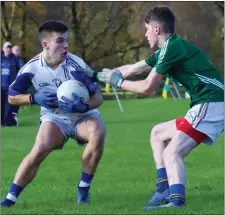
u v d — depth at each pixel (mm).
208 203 14711
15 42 69688
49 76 14695
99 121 14828
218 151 25094
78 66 14773
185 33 72562
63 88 14391
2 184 18719
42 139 14648
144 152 25328
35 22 69812
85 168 14930
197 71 13984
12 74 38000
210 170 20531
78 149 26531
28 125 39219
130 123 38625
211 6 68688
